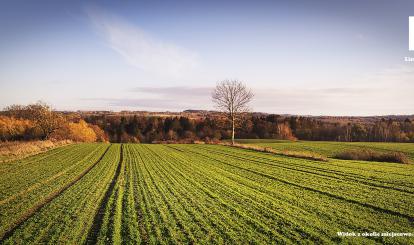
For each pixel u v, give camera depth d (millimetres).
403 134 125250
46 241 13055
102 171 32875
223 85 74562
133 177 29078
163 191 22719
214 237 13438
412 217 16516
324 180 27734
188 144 83000
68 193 21812
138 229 14453
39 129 83000
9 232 14398
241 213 17016
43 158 43562
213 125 139875
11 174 29625
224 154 54125
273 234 13820
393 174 31453
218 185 25281
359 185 25422
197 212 17234
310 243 12828
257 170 34156
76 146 68500
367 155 48031
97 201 19578
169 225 15039
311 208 18234
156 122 152250
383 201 19875
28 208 17969
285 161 43281
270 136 130375
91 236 13680
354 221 15773
